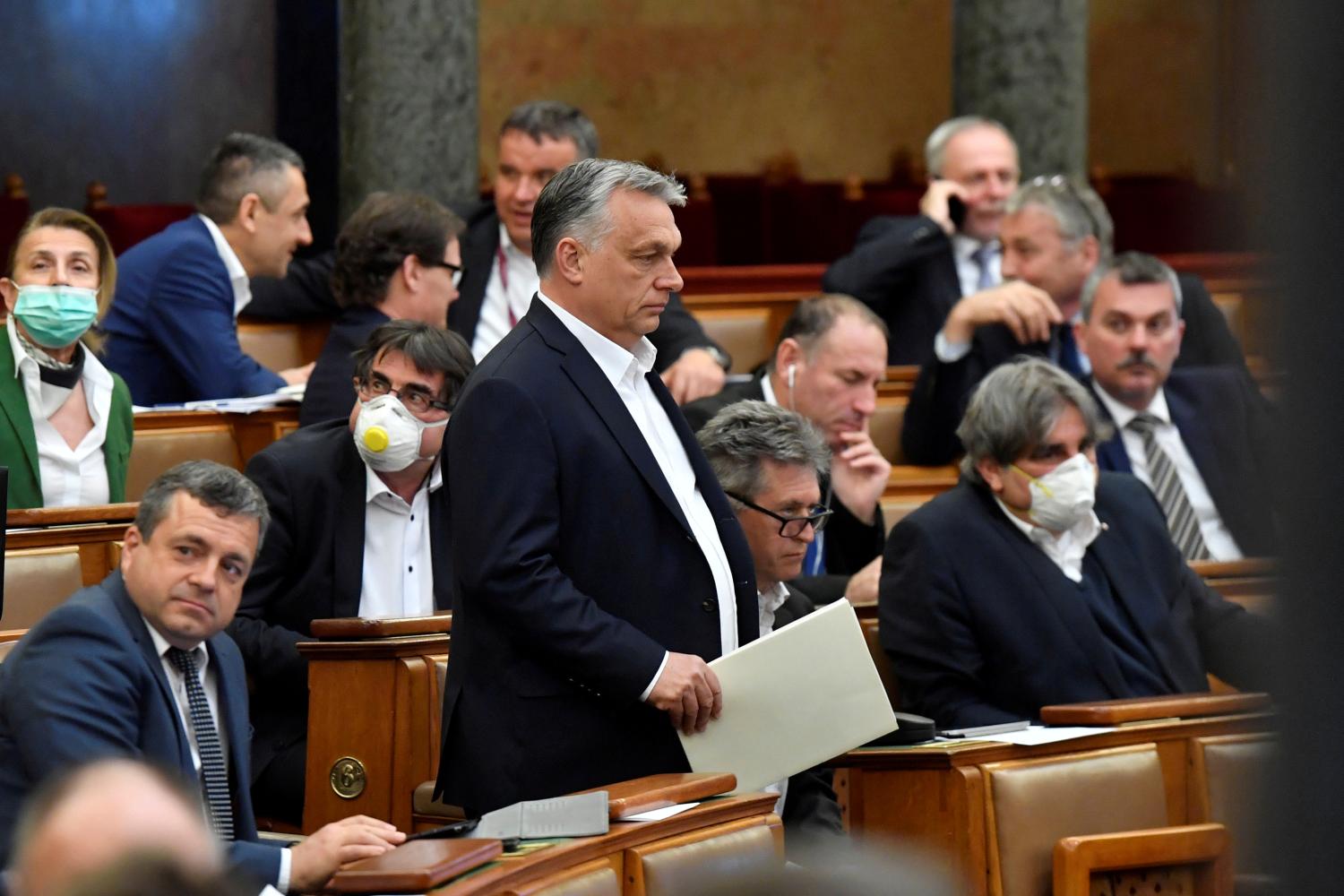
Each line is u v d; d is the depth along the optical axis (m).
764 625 12.20
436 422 13.48
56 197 35.06
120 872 2.35
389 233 16.78
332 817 12.31
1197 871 11.60
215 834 9.48
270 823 13.37
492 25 42.91
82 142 35.31
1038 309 18.97
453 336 13.71
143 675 9.90
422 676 12.16
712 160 44.25
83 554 13.83
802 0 44.50
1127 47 43.53
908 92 44.97
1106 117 43.81
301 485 13.73
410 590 13.80
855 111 44.78
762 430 11.74
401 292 16.86
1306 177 2.29
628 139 43.88
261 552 13.62
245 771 10.78
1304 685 2.33
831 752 10.16
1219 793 12.50
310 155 36.38
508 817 8.93
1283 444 2.36
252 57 36.47
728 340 24.27
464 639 10.26
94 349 15.73
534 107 19.47
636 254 10.20
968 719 13.27
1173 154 42.94
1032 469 13.65
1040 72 28.06
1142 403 17.98
